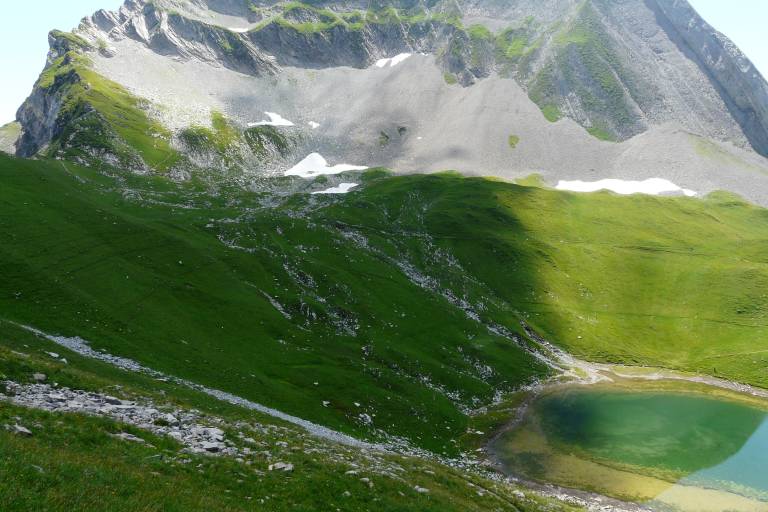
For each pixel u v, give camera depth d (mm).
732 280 175500
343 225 196000
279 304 112375
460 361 116500
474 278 177875
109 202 166875
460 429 89062
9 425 24953
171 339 78000
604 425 97250
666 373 134375
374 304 129750
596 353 144375
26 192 110312
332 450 46281
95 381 42469
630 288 178375
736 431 96250
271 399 70750
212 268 112812
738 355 140000
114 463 24625
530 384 117688
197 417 41406
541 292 172250
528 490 66938
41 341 55062
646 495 70812
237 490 27219
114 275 91312
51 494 19312
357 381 89000
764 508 68125
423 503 36219
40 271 80812
